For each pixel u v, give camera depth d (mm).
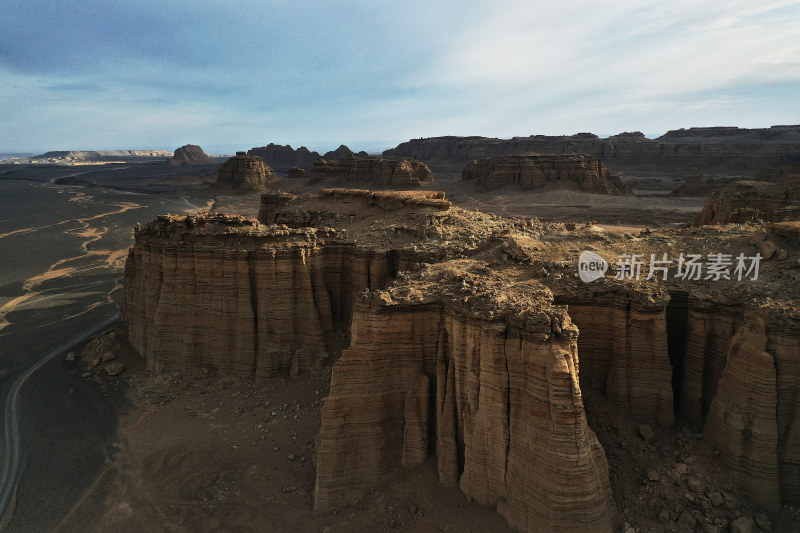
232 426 32438
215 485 27438
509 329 20891
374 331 24656
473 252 34312
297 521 24266
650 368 24719
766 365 20859
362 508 24016
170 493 27062
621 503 21797
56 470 29406
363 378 24844
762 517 20750
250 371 36906
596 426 24672
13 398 37688
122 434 32375
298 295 37250
